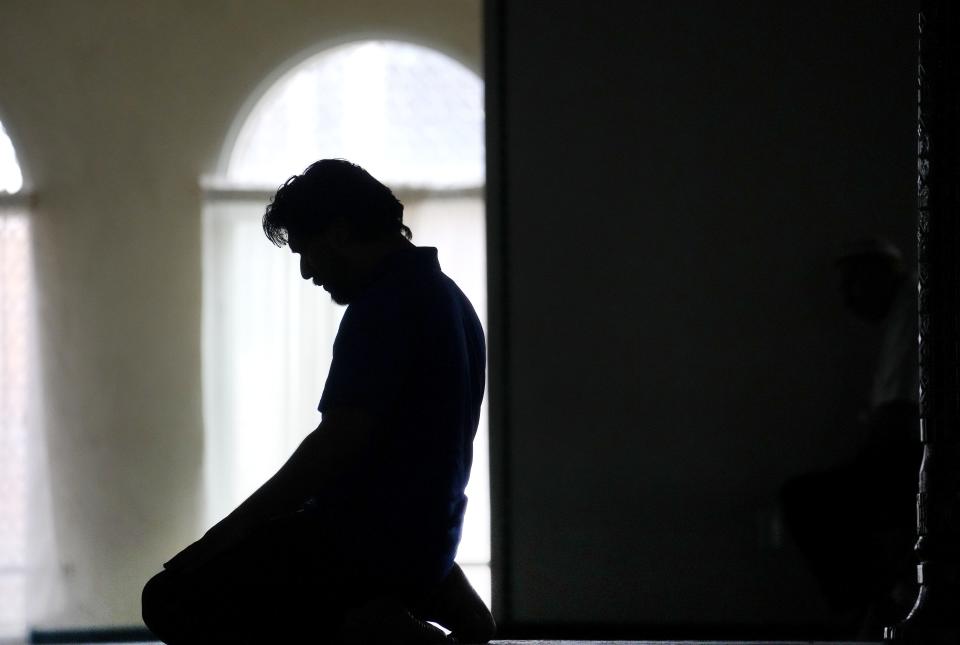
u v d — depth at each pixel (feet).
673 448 38.34
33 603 54.65
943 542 13.58
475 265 56.29
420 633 16.26
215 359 55.93
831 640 36.47
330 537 16.42
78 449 55.72
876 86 38.01
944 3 13.91
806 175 38.17
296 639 16.39
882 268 37.11
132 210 56.85
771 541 37.70
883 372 34.91
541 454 38.60
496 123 39.19
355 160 57.72
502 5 39.29
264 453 55.67
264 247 56.59
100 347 56.29
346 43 57.00
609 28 38.93
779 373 38.14
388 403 16.06
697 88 38.63
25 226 56.65
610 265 38.73
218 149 57.06
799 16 38.34
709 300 38.45
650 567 38.09
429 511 16.47
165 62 57.31
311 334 56.29
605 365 38.63
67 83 57.21
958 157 13.85
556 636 37.40
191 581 16.33
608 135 38.83
